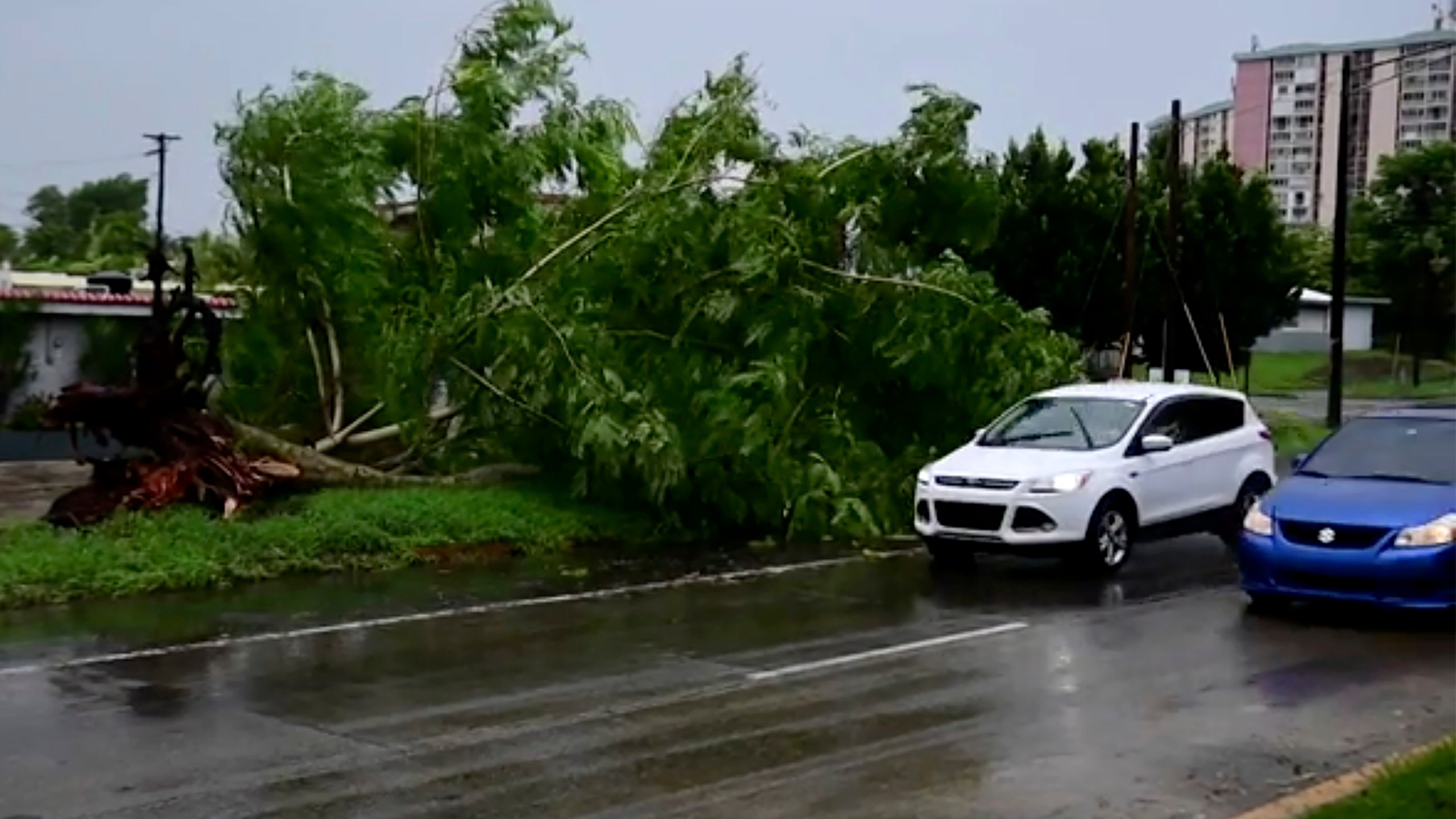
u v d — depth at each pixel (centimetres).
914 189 1912
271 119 1858
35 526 1561
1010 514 1522
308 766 827
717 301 1788
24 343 2608
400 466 1922
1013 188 4375
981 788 787
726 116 1891
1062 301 4334
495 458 1925
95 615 1280
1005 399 1878
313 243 1842
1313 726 921
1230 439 1722
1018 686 1030
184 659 1112
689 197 1819
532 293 1755
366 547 1563
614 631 1235
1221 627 1257
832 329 1878
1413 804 706
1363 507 1257
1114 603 1377
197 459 1633
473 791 782
